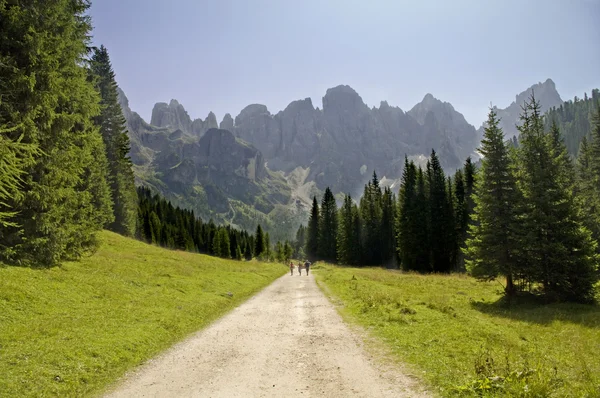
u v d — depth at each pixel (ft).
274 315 56.65
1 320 37.06
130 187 236.22
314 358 32.14
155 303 58.23
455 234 190.29
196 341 39.86
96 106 73.56
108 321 43.01
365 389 24.14
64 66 64.44
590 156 199.11
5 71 50.70
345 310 58.59
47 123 58.03
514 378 24.17
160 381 26.99
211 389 24.98
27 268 56.34
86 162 73.41
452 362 29.19
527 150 81.05
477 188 87.15
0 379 24.20
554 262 72.59
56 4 59.88
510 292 79.36
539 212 74.33
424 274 165.99
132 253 123.85
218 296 74.69
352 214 276.41
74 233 74.43
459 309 61.72
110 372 28.91
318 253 317.63
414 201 197.47
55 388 24.50
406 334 39.73
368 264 259.60
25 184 56.70
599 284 74.64
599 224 111.34
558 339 40.68
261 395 23.57
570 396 22.02
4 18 51.03
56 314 43.16
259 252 400.67
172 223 391.45
